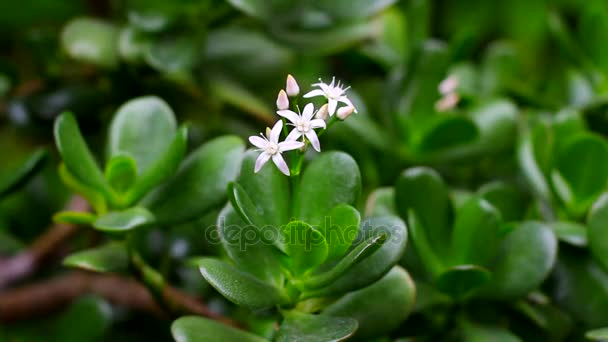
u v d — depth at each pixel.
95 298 0.56
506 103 0.57
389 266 0.45
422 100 0.56
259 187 0.47
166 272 0.54
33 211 0.62
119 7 0.62
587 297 0.50
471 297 0.49
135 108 0.51
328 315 0.46
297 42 0.58
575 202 0.52
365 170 0.58
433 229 0.50
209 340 0.44
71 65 0.61
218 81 0.61
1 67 0.63
